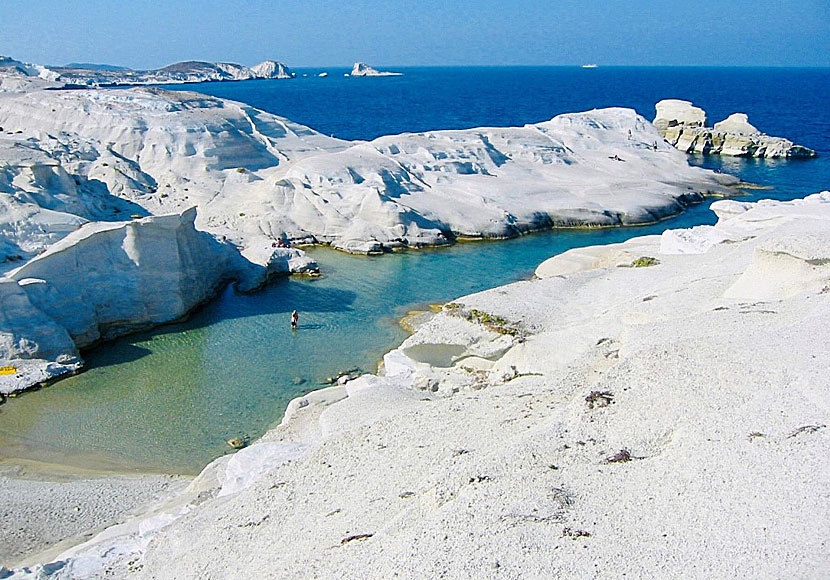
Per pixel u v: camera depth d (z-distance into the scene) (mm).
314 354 31219
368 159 56062
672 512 10016
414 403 19578
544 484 11164
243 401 26953
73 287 31594
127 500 20562
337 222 48625
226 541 13430
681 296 22703
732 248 29281
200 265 37406
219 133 58188
